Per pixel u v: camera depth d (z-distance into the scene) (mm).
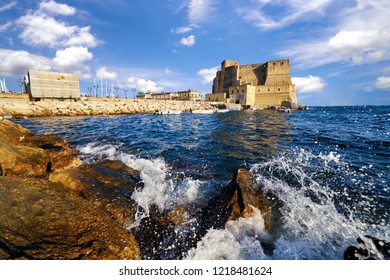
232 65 74062
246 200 4055
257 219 3859
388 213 4262
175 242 3615
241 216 3840
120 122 25047
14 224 2641
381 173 6445
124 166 6848
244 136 14547
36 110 32438
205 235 3693
